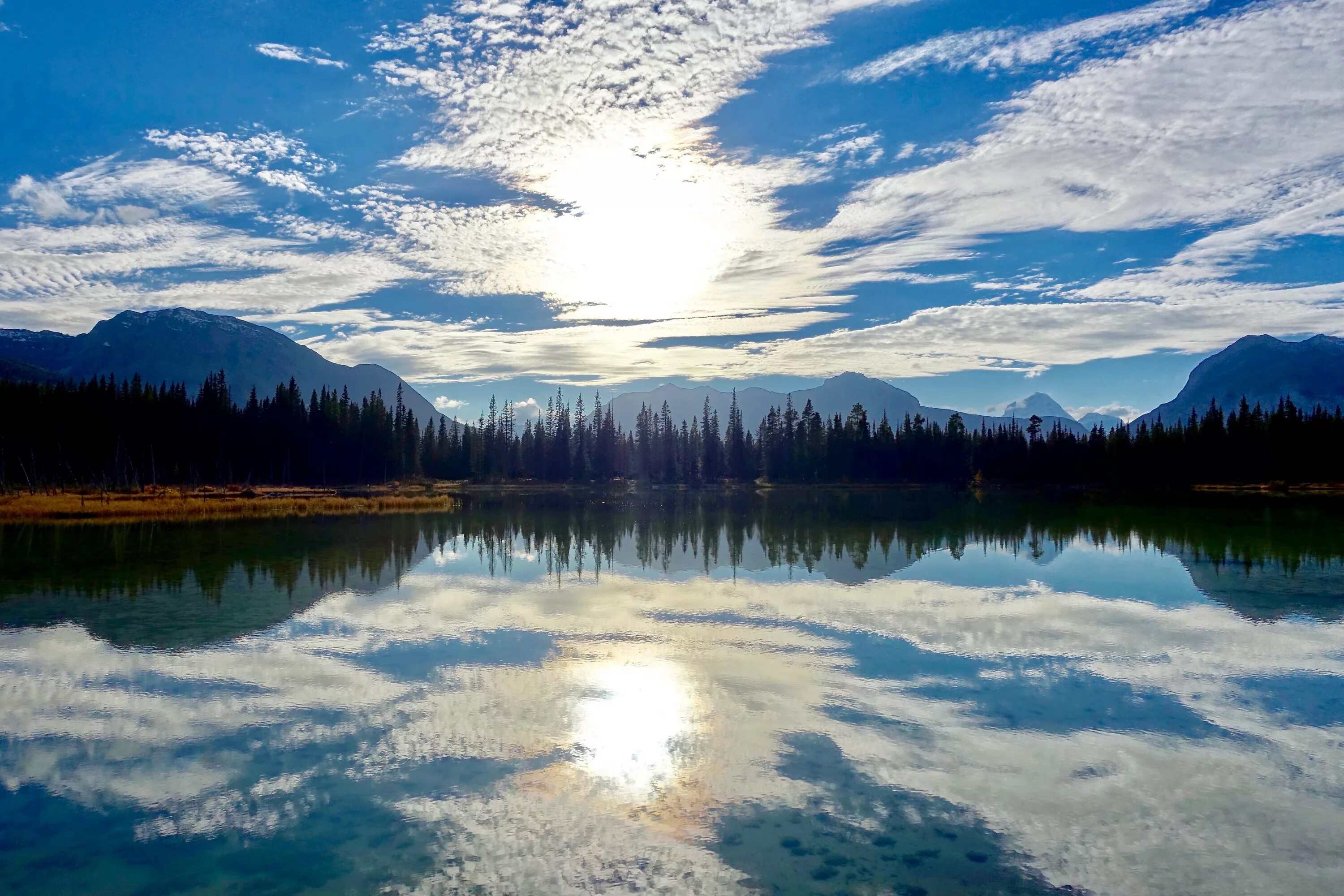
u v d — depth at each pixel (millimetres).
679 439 159125
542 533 48031
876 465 138625
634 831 10602
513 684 16641
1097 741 13648
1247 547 39938
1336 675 17406
